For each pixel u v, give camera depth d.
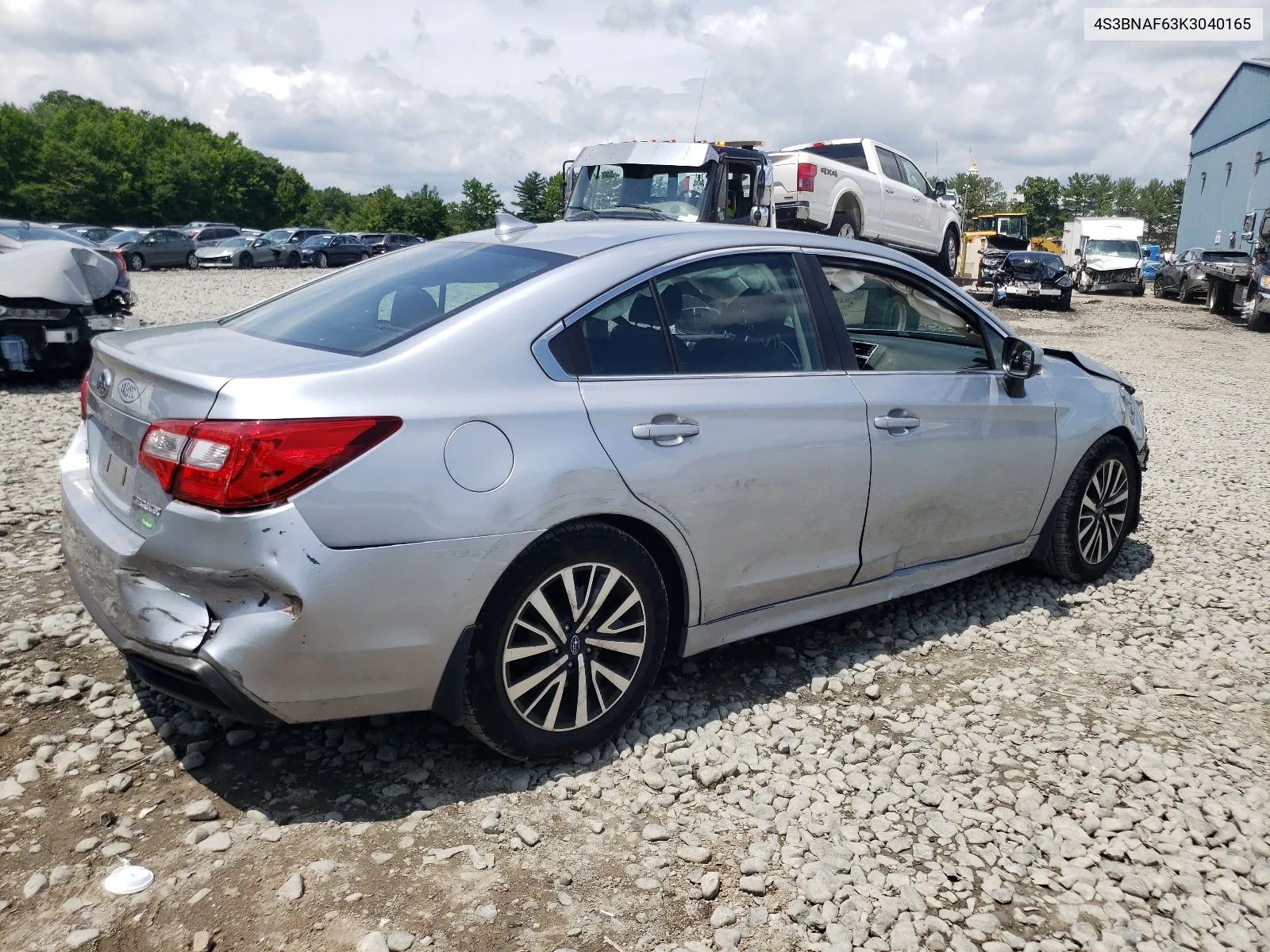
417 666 2.72
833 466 3.55
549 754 3.01
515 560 2.82
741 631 3.54
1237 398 12.16
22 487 5.88
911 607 4.57
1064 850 2.80
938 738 3.38
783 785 3.03
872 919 2.48
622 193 13.29
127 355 2.92
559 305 3.03
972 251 40.97
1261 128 34.19
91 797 2.79
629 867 2.62
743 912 2.47
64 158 77.75
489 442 2.76
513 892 2.50
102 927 2.29
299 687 2.61
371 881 2.50
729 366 3.38
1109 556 4.97
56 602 4.11
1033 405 4.38
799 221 14.70
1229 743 3.44
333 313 3.20
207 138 105.25
